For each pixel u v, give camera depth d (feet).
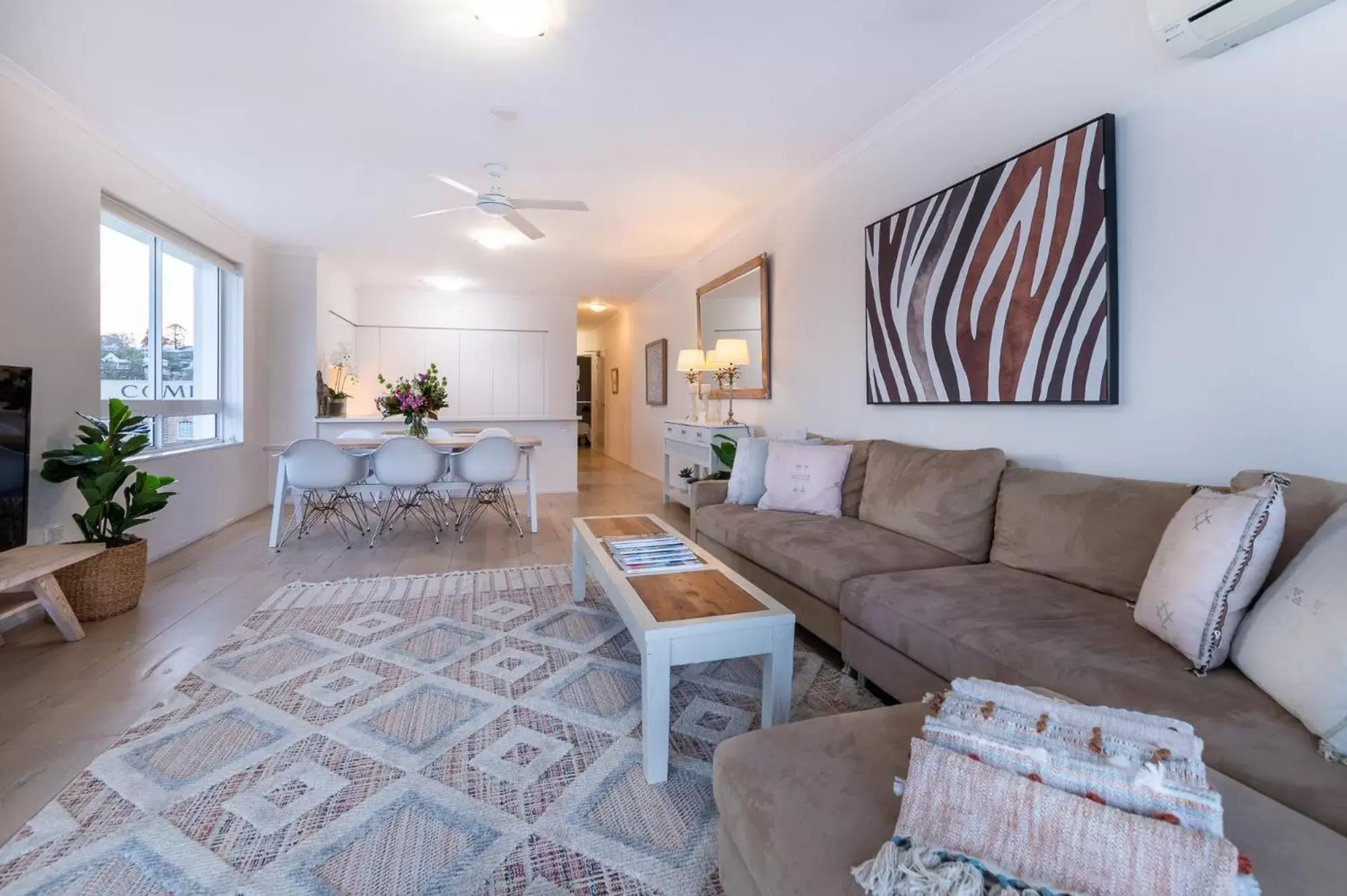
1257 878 2.50
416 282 23.53
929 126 9.59
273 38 7.86
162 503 9.71
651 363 25.41
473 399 25.20
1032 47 7.86
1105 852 2.33
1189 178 6.22
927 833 2.64
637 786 5.31
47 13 7.33
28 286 8.84
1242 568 4.17
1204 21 5.62
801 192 13.34
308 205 14.48
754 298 15.39
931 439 9.86
